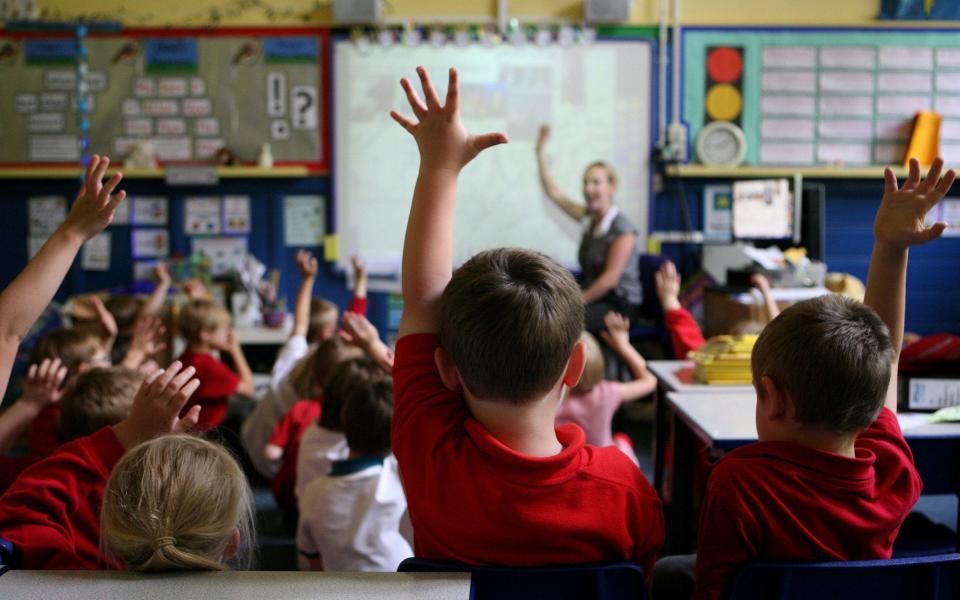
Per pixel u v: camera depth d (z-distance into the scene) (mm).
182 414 3092
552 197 5348
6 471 1818
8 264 5480
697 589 1187
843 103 5316
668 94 5320
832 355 1136
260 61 5340
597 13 5152
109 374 1803
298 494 2525
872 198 5383
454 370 1067
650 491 1102
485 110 5328
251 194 5438
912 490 1224
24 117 5367
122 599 897
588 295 4699
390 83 5320
